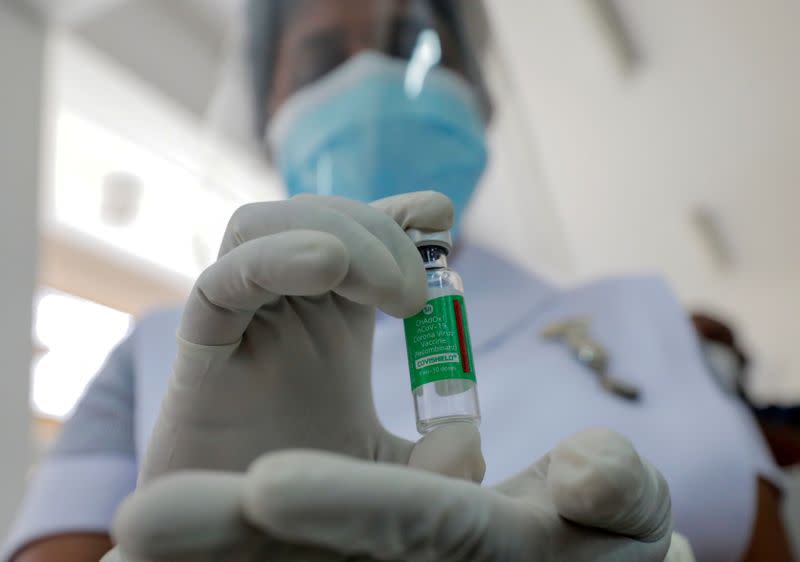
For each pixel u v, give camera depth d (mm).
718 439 856
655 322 1001
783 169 2879
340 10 1172
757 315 3523
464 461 488
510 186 1652
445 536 364
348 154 1089
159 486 325
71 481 972
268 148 1274
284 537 321
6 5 2539
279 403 479
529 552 403
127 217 3713
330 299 502
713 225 3150
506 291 1066
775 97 2670
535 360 961
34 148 2426
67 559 899
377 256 469
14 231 2252
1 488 1936
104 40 2896
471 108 1166
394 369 900
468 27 1347
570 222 2775
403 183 1075
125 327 3777
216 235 1272
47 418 3270
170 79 3074
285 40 1208
